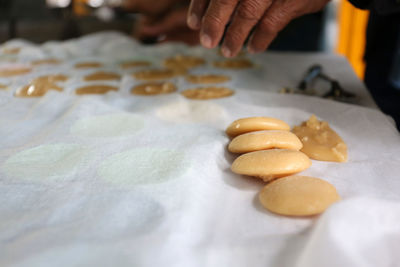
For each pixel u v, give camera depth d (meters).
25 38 1.18
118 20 1.40
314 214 0.24
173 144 0.32
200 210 0.24
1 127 0.37
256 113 0.39
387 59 0.69
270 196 0.24
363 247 0.20
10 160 0.30
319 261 0.18
